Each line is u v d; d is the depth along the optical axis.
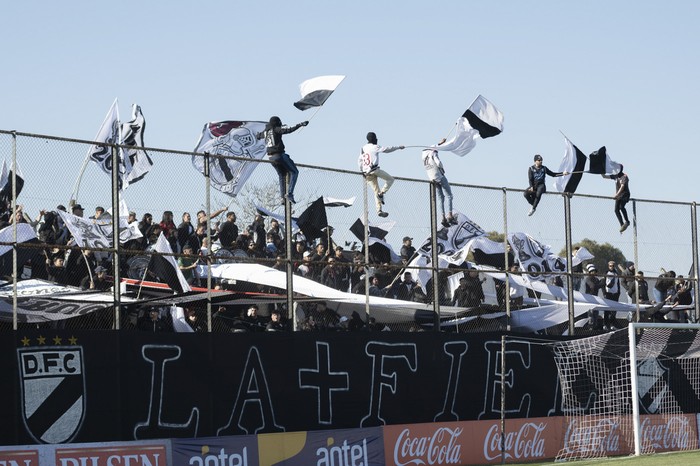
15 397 29.23
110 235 32.50
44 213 32.03
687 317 47.44
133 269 33.69
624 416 42.19
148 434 31.38
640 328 44.03
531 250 42.03
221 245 34.09
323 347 35.38
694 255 46.91
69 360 30.27
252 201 34.88
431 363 37.94
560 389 41.19
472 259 40.28
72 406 30.11
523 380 40.28
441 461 36.50
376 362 36.50
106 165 31.73
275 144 35.38
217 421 32.78
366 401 36.06
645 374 43.78
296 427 34.38
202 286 36.12
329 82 36.16
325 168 36.66
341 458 34.00
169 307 36.19
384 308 38.94
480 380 39.19
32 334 29.75
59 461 28.86
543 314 42.47
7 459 28.02
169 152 33.03
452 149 40.28
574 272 43.41
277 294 35.91
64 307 32.66
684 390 44.84
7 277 30.86
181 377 32.22
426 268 38.59
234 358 33.41
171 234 33.00
